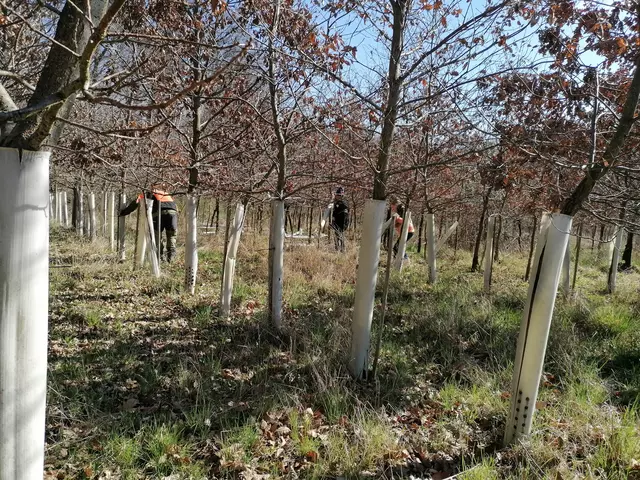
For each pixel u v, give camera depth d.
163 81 4.23
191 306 5.96
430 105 4.12
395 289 7.68
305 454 3.06
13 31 3.53
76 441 2.98
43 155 1.73
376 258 3.93
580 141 3.59
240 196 5.27
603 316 6.01
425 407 3.76
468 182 7.57
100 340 4.60
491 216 7.40
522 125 3.44
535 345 2.96
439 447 3.23
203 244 10.33
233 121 5.47
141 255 7.54
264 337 4.91
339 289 7.38
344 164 5.30
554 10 3.15
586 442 3.17
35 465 1.91
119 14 3.63
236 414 3.44
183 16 3.98
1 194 1.67
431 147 5.87
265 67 4.46
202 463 2.90
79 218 11.77
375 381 4.02
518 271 10.12
